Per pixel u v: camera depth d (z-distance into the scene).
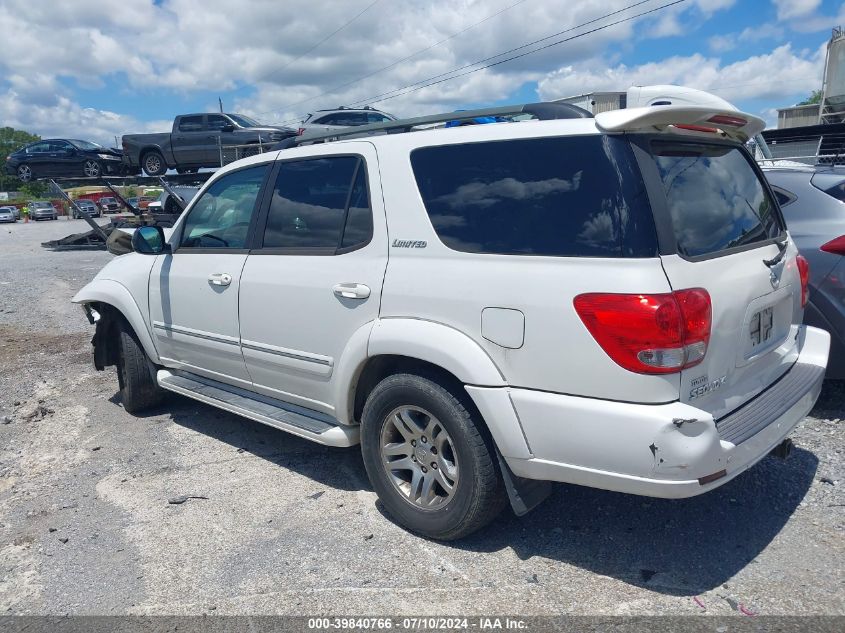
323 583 3.20
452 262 3.25
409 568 3.29
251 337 4.30
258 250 4.29
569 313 2.84
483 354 3.10
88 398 6.29
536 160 3.09
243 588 3.20
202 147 17.48
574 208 2.93
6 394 6.53
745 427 3.00
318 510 3.92
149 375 5.56
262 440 5.05
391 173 3.58
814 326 4.74
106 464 4.75
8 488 4.46
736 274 3.09
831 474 4.00
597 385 2.80
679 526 3.56
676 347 2.68
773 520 3.56
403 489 3.61
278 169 4.29
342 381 3.70
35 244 25.70
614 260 2.78
